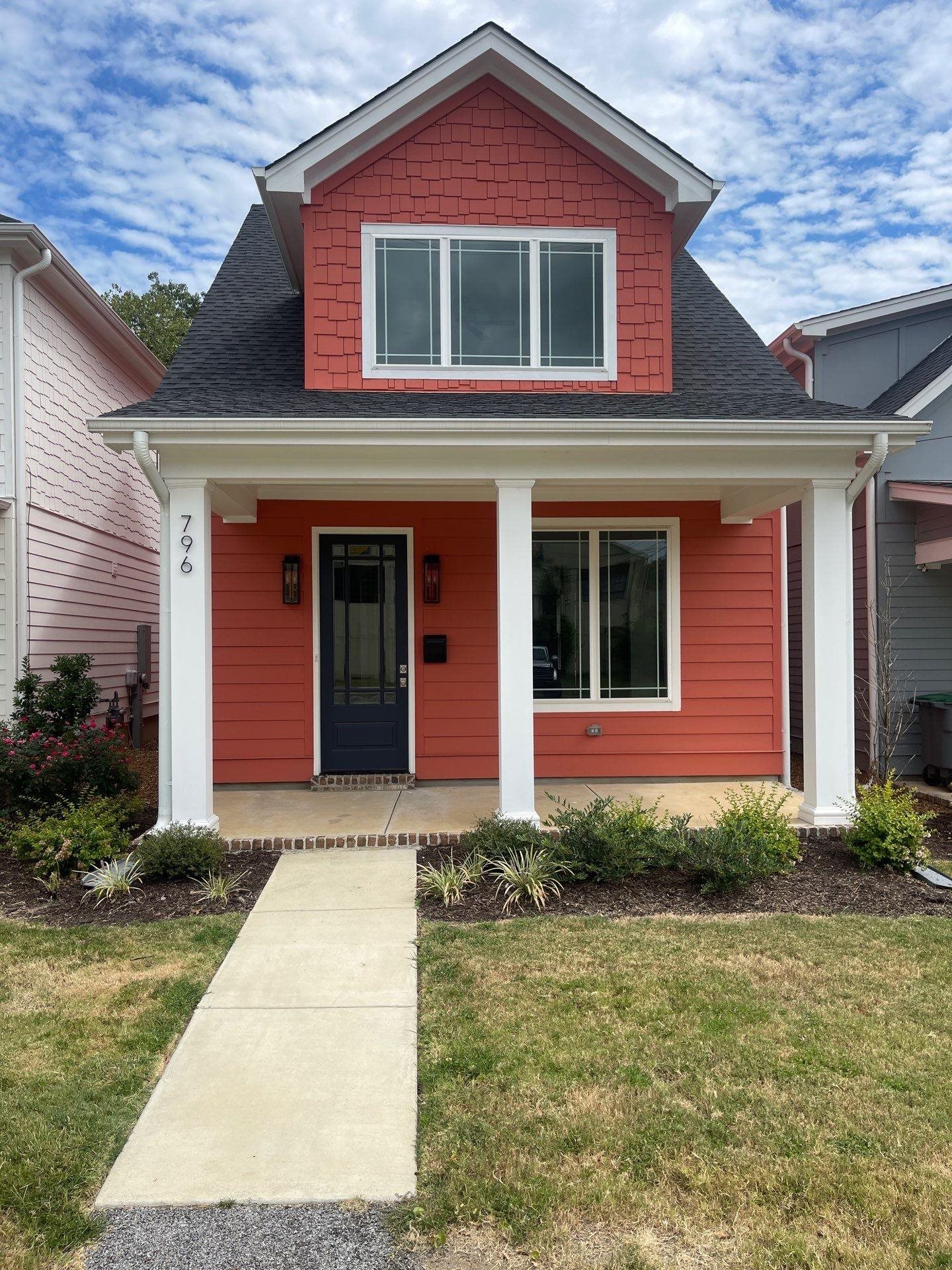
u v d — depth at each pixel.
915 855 5.69
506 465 6.25
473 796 7.82
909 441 6.20
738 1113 2.87
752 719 8.61
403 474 6.20
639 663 8.61
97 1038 3.46
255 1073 3.19
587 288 7.22
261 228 10.30
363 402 6.54
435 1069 3.19
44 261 8.30
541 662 8.55
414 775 8.34
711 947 4.36
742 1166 2.58
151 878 5.53
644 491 8.09
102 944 4.46
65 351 9.55
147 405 6.07
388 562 8.41
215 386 6.86
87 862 5.55
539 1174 2.55
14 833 6.10
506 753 6.20
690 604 8.56
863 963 4.15
